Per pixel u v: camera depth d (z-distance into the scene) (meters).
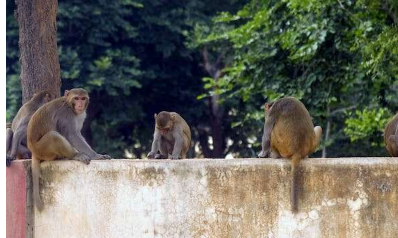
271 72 19.89
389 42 15.05
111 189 9.40
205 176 9.05
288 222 8.75
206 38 25.61
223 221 8.98
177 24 27.92
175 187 9.15
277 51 19.73
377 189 8.51
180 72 29.61
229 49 27.73
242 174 8.91
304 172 8.73
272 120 9.12
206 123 32.56
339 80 18.53
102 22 26.09
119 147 31.16
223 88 22.97
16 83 25.36
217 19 23.52
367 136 19.05
